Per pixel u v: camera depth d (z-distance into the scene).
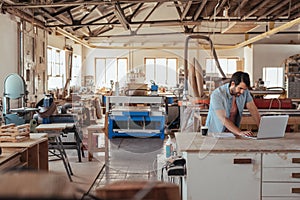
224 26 12.29
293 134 3.39
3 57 6.67
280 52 13.52
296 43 13.74
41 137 3.76
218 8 8.40
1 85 6.57
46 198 0.69
